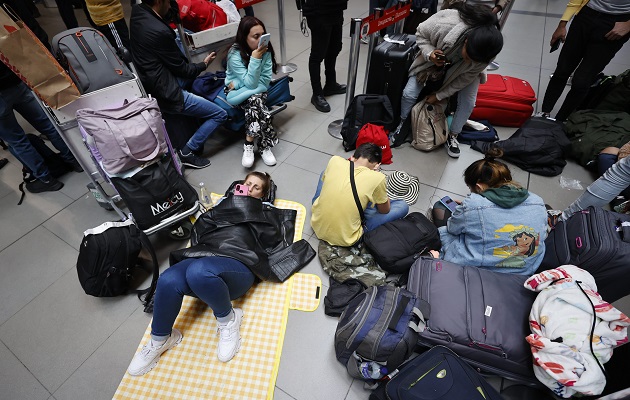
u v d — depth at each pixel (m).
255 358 1.46
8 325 1.58
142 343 1.51
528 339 1.16
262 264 1.58
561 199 2.23
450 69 2.28
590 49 2.30
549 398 1.30
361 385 1.39
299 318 1.60
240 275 1.44
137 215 1.65
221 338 1.45
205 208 2.05
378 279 1.69
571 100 2.60
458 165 2.52
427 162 2.55
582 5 2.24
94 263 1.54
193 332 1.54
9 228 2.04
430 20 2.15
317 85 3.00
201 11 2.48
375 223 1.89
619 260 1.31
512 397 1.33
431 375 1.21
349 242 1.78
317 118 3.00
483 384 1.19
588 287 1.21
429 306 1.37
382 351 1.25
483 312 1.36
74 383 1.40
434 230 1.76
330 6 2.52
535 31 4.54
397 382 1.20
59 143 2.31
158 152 1.64
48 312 1.63
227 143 2.75
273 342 1.50
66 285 1.74
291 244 1.88
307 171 2.46
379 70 2.50
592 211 1.46
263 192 1.91
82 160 1.70
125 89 1.69
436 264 1.56
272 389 1.37
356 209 1.68
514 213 1.49
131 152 1.53
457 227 1.67
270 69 2.36
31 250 1.91
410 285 1.54
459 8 2.04
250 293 1.69
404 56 2.38
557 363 1.07
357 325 1.28
